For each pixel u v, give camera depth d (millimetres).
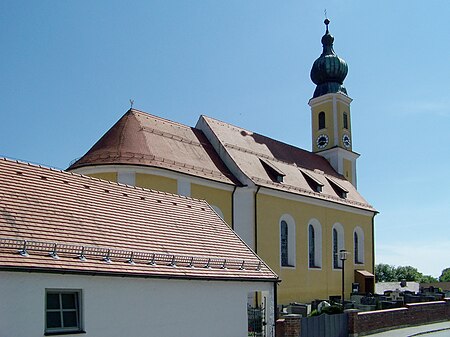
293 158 46375
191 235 18953
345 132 54656
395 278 126750
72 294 13422
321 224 43062
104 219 16156
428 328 32125
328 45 57000
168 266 16188
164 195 20531
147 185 29766
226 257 19141
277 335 21953
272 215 37344
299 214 40406
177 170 31156
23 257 12266
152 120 34625
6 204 13695
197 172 33000
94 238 14852
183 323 16359
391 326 31109
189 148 35219
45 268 12391
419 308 34938
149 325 15180
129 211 17672
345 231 46469
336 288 44094
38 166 16344
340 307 31438
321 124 54625
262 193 36438
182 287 16531
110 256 14609
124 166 29391
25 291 12125
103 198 17312
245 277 18969
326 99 54500
